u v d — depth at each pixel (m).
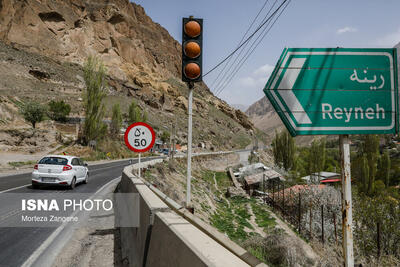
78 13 160.12
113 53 173.00
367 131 1.90
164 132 98.06
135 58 188.75
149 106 150.12
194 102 193.00
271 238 7.57
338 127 1.89
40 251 4.33
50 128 45.25
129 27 196.25
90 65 45.41
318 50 1.92
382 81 1.93
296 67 1.91
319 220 14.01
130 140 7.14
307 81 1.90
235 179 33.69
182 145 102.00
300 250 7.40
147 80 175.00
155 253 2.36
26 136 35.91
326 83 1.91
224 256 1.37
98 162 38.62
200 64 4.27
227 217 16.62
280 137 46.00
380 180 43.81
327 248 8.98
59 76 112.00
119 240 4.97
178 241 1.76
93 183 13.52
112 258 4.14
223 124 194.00
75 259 4.07
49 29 136.62
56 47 133.88
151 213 2.72
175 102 174.12
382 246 9.56
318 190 17.59
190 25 4.12
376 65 1.93
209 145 120.00
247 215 17.38
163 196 4.09
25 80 94.25
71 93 100.94
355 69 1.92
